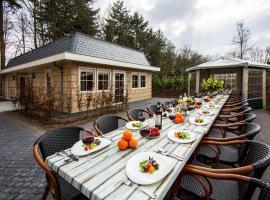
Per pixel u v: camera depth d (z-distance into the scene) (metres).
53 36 16.12
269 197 1.08
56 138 2.05
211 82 6.68
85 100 7.44
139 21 24.52
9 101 12.41
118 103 8.46
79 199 1.57
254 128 2.28
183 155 1.54
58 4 15.83
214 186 1.67
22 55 12.84
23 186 2.36
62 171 1.30
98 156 1.54
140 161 1.40
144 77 12.38
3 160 3.12
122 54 10.48
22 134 4.71
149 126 2.49
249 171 1.37
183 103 3.83
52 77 8.07
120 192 1.06
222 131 2.90
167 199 1.50
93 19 18.53
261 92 9.39
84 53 7.64
